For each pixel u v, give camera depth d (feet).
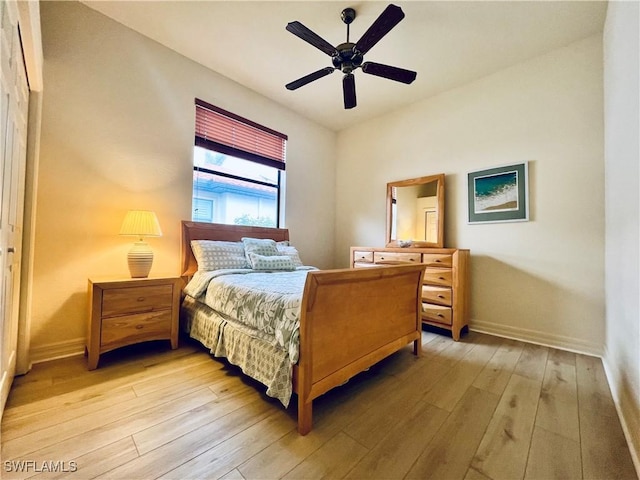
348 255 14.12
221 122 10.21
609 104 6.79
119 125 7.80
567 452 3.99
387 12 5.43
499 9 6.89
